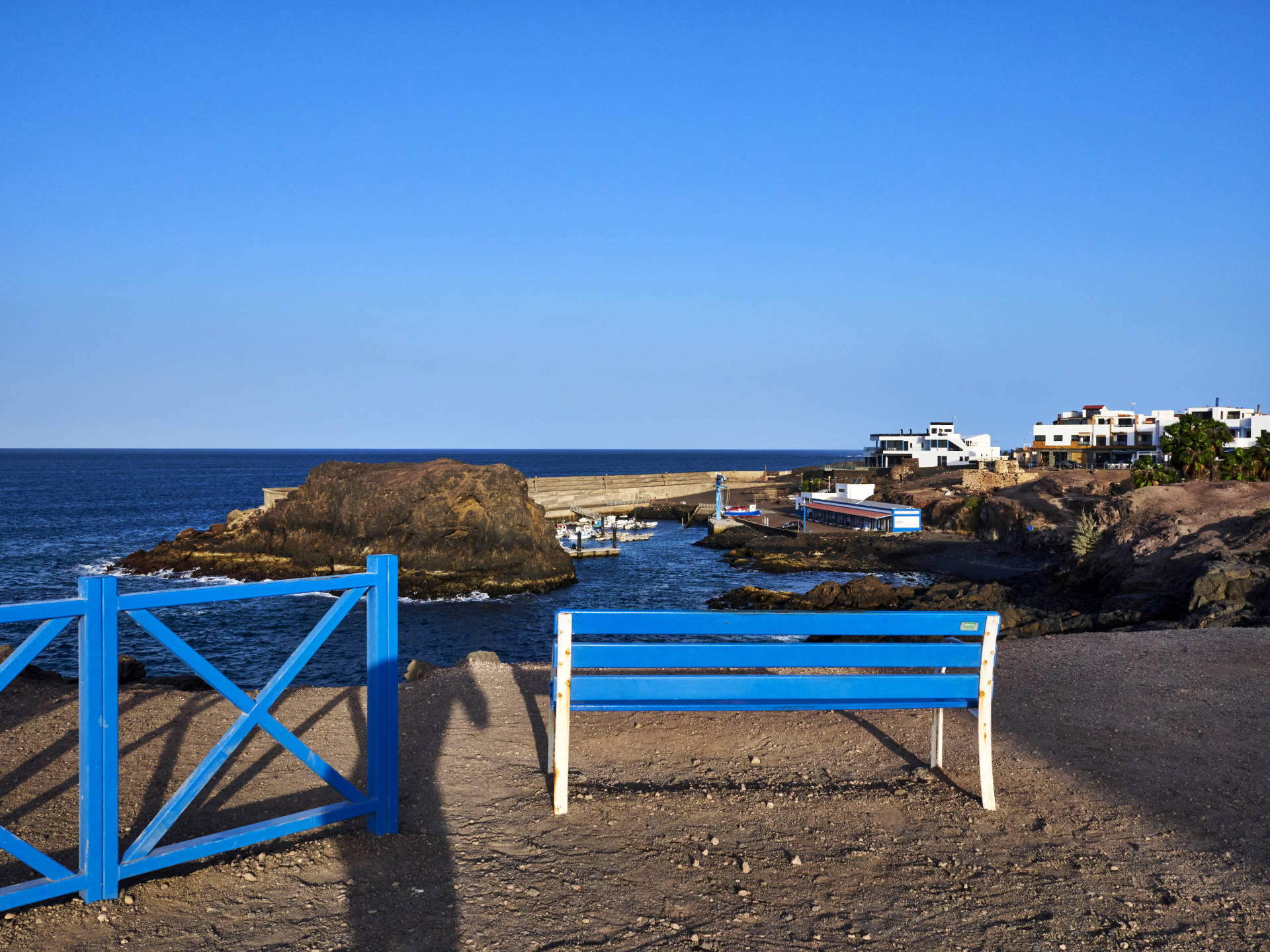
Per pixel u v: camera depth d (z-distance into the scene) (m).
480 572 47.38
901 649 5.20
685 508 95.00
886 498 84.44
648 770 5.88
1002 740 6.57
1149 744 6.43
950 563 52.91
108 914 3.59
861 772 5.90
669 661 4.99
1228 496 36.72
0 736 6.34
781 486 116.56
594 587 47.81
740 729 6.82
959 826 4.93
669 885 4.09
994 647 5.25
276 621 35.22
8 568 54.00
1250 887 4.17
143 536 73.38
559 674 4.93
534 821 4.87
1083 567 35.84
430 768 5.76
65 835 4.55
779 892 4.05
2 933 3.41
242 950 3.37
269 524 54.28
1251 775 5.75
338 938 3.49
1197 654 9.38
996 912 3.89
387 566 4.42
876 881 4.19
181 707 7.20
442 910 3.75
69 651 29.23
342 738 6.43
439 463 53.78
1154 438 101.06
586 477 103.25
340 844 4.42
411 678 8.98
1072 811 5.16
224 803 5.05
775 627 5.10
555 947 3.47
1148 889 4.14
